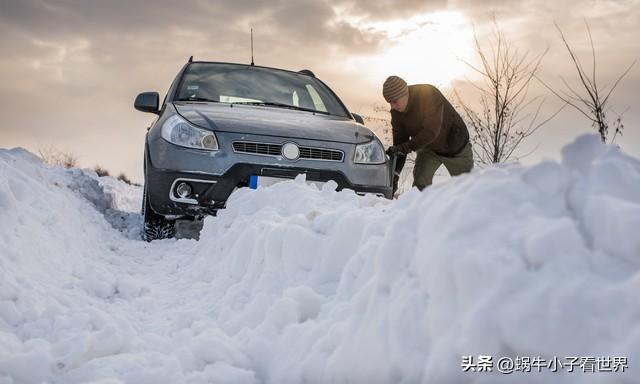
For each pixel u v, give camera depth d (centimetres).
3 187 316
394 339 138
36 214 342
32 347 198
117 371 188
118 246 446
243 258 302
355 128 502
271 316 218
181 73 571
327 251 246
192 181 444
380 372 141
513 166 142
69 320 225
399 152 511
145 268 393
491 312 110
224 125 457
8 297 236
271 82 575
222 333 220
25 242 297
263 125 464
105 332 206
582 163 129
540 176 129
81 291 295
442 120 498
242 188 414
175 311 281
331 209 319
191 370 196
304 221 278
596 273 105
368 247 207
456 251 124
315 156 462
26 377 181
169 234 495
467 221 128
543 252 111
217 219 405
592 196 115
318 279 243
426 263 135
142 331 252
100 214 524
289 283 257
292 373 181
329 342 175
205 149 447
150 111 557
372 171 475
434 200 151
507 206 127
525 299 107
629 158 126
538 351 103
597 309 99
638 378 89
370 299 159
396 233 157
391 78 501
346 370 156
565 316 101
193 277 344
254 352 205
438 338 125
